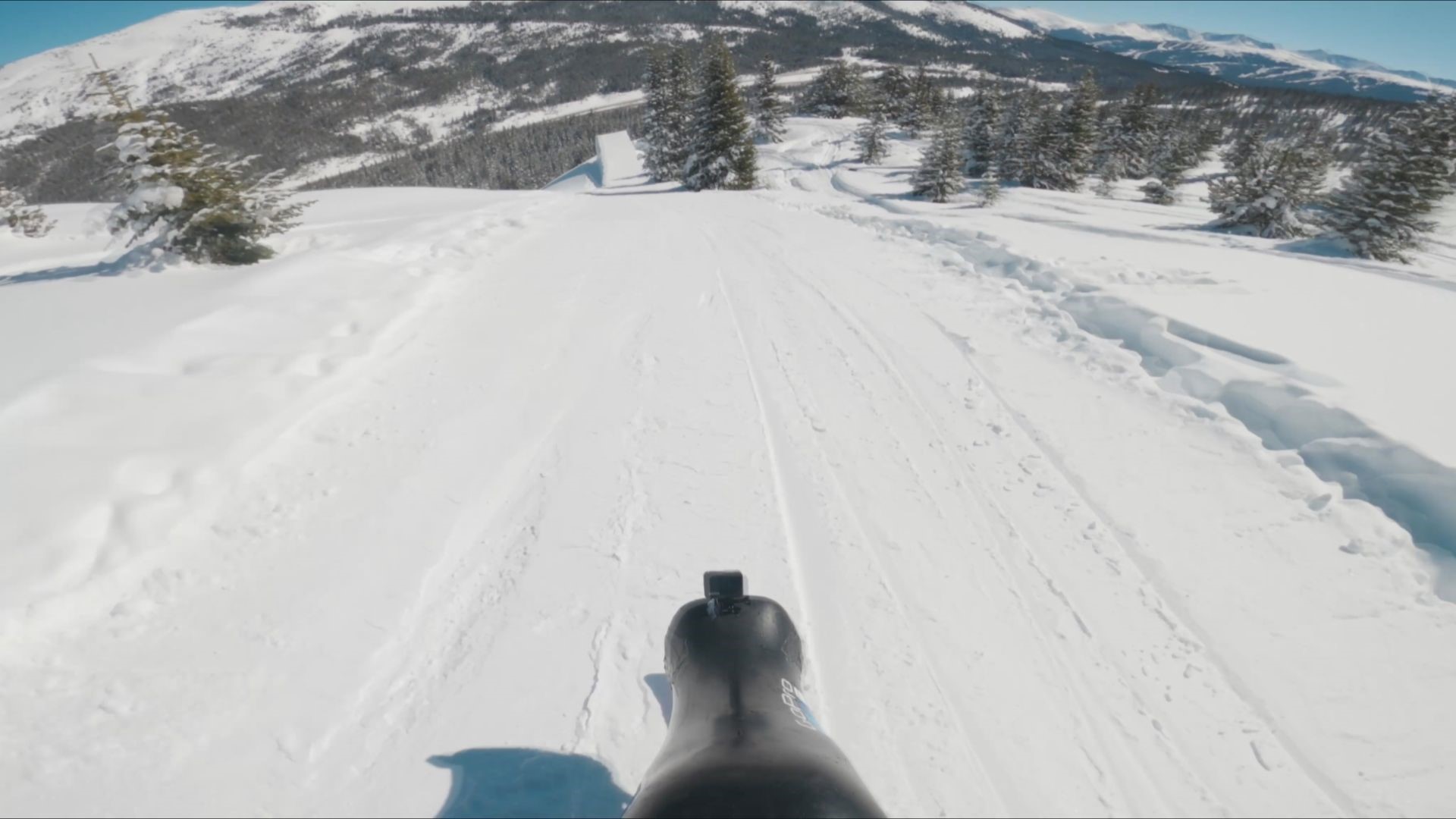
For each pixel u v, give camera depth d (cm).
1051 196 3094
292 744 240
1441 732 247
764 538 360
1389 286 728
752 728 157
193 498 355
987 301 724
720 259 939
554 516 378
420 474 413
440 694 265
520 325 659
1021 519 377
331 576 327
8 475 330
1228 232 2028
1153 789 230
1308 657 282
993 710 260
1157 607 312
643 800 124
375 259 793
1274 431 441
